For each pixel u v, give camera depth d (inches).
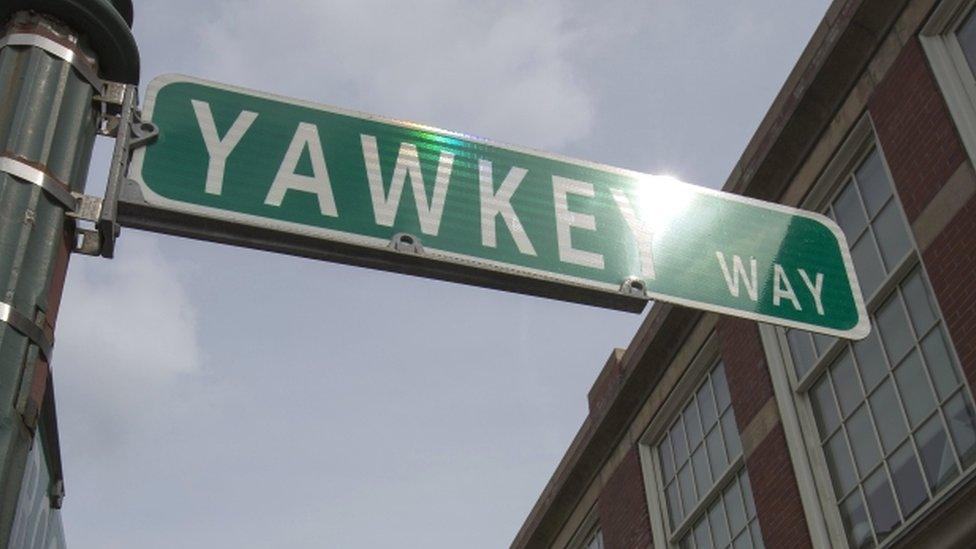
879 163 378.9
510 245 141.8
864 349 370.9
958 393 318.0
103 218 111.0
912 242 350.3
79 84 117.2
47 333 99.3
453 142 148.4
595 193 154.3
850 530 359.9
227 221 125.9
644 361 534.9
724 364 462.3
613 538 553.0
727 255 157.5
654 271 150.1
